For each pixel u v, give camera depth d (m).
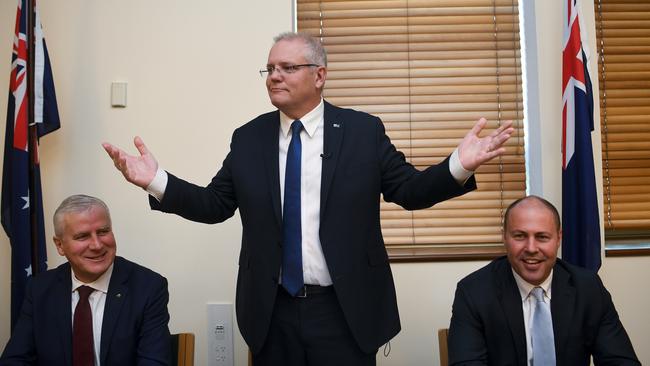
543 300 1.83
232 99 2.61
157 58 2.62
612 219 2.76
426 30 2.81
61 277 1.92
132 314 1.88
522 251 1.77
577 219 2.47
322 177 1.65
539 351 1.78
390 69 2.80
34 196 2.35
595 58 2.70
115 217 2.58
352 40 2.81
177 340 2.01
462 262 2.65
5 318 2.55
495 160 2.78
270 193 1.68
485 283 1.87
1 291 2.56
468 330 1.82
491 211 2.76
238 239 2.59
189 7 2.63
